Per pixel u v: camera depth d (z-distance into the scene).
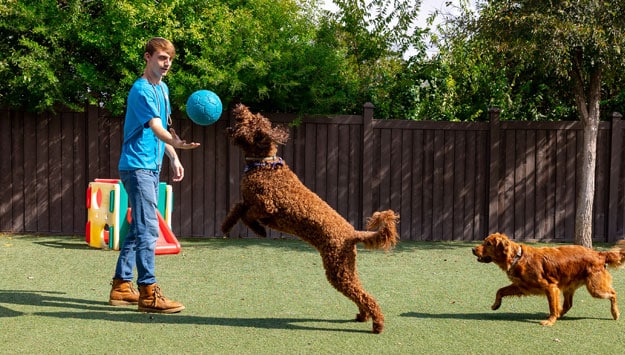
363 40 10.96
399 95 10.84
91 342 4.19
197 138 9.54
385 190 9.74
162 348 4.09
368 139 9.62
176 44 9.55
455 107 11.12
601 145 9.78
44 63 8.84
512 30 8.44
